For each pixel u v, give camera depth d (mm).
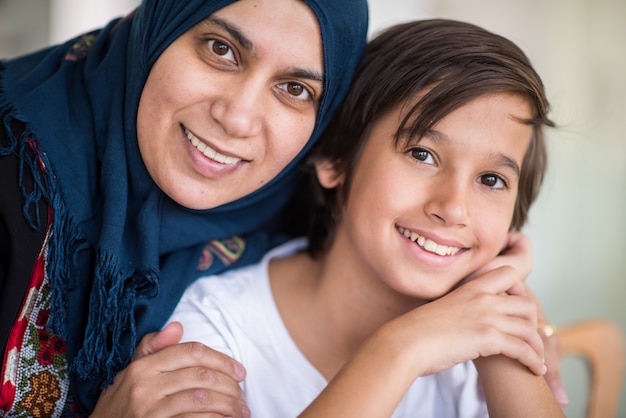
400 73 1127
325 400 925
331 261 1201
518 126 1105
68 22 2691
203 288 1171
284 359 1150
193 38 1025
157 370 996
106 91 1139
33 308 1040
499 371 1071
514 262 1188
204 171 1059
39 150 1046
